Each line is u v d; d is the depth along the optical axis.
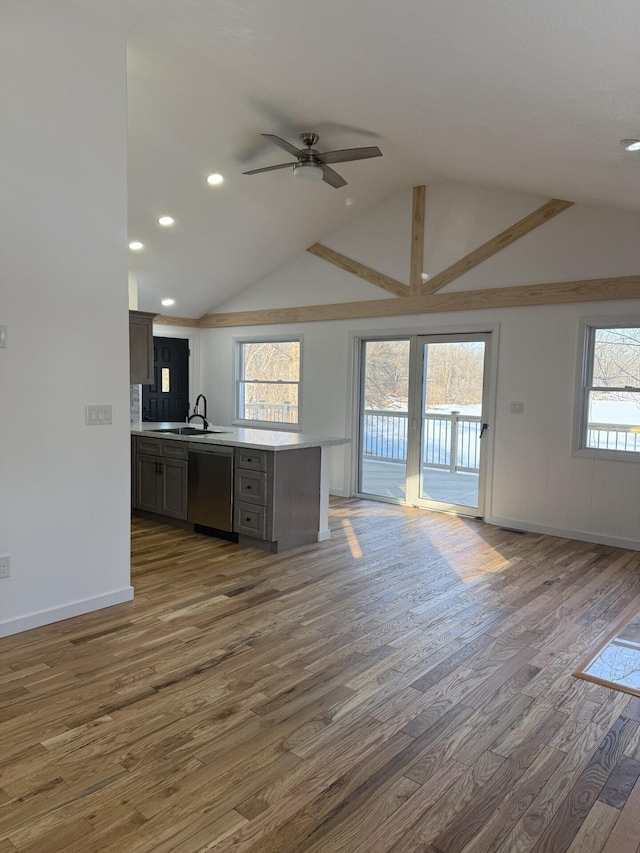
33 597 3.21
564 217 5.29
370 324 6.75
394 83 3.04
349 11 2.33
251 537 4.84
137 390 7.09
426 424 6.43
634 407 5.04
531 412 5.56
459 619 3.46
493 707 2.53
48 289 3.16
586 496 5.27
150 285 7.32
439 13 2.13
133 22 3.30
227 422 8.48
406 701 2.56
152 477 5.54
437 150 4.43
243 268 7.35
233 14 2.77
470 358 6.04
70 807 1.88
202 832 1.79
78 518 3.37
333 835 1.79
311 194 6.06
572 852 1.75
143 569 4.24
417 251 6.28
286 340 7.68
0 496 3.04
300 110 4.28
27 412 3.12
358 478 7.13
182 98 4.32
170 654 2.95
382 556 4.69
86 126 3.26
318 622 3.37
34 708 2.44
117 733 2.28
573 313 5.28
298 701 2.54
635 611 3.64
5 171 2.96
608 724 2.43
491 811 1.91
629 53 2.05
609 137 2.97
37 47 3.03
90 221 3.31
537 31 2.07
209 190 5.63
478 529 5.64
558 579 4.22
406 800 1.95
